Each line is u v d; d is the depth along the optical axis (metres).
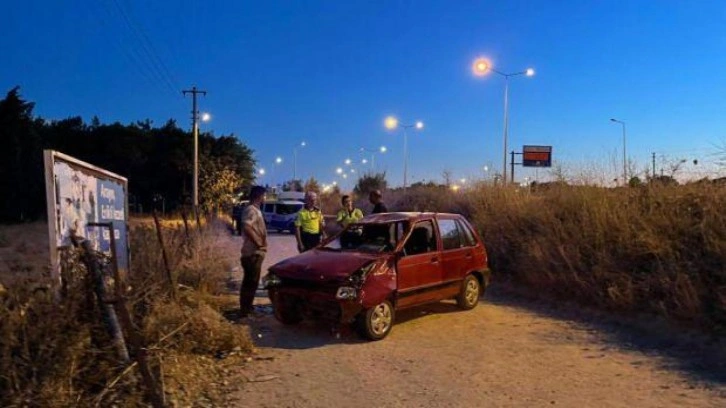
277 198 38.31
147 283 7.14
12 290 4.86
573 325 9.02
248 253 9.20
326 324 8.86
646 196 11.04
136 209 48.47
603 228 10.73
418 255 8.84
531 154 39.00
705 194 9.97
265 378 6.27
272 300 8.59
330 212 46.00
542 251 11.57
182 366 6.10
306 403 5.53
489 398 5.67
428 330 8.62
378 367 6.71
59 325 4.73
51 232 5.34
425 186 25.77
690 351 7.45
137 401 4.89
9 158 31.89
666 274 8.99
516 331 8.60
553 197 13.21
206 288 10.38
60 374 4.53
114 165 47.94
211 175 50.06
